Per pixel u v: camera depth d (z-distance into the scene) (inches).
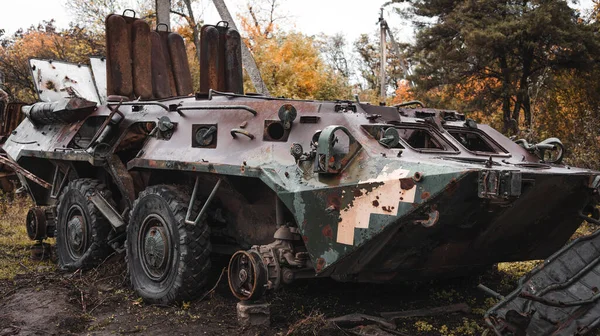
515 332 187.2
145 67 356.5
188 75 390.6
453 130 252.2
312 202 201.3
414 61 797.2
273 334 211.2
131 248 269.9
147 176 286.0
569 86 608.4
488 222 203.9
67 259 315.9
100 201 301.4
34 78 391.2
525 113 633.0
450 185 175.3
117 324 225.6
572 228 236.4
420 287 269.7
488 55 644.7
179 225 244.5
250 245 256.1
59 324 222.8
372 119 221.8
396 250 200.8
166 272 249.9
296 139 223.5
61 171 348.2
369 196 189.9
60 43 903.1
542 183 197.9
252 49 876.0
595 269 199.9
